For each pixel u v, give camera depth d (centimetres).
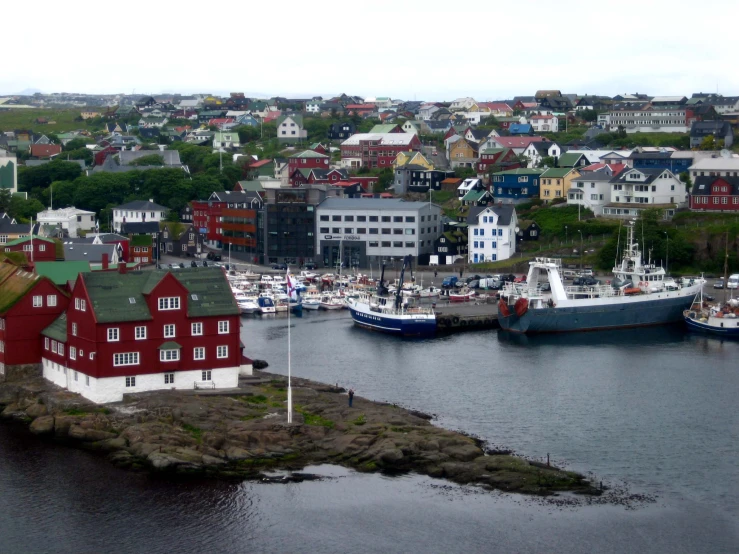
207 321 11425
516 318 16912
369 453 9769
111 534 8488
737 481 9562
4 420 11056
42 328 12131
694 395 12606
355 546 8275
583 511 8819
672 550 8162
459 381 13300
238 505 8950
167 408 10588
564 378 13525
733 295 19188
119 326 11025
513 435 10862
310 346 15688
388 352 15250
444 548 8225
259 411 10812
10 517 8781
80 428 10356
